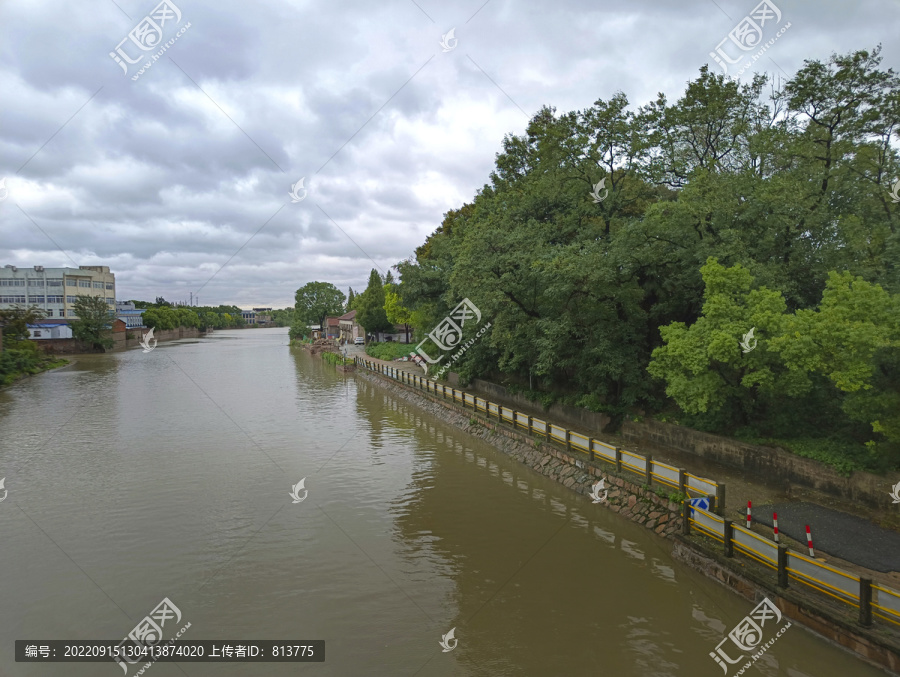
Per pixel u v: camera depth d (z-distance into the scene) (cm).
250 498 1711
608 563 1234
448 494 1723
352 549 1344
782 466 1358
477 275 2120
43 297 8294
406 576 1205
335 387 4288
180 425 2800
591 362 1945
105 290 9500
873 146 1630
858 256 1471
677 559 1195
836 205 1692
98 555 1328
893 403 1119
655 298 1942
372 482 1855
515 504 1625
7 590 1171
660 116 2181
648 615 1027
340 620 1043
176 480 1889
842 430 1385
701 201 1598
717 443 1534
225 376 5006
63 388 4178
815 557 993
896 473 1141
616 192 2191
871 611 828
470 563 1258
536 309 2105
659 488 1375
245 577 1213
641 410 1886
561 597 1101
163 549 1357
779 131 1884
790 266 1579
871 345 1079
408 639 979
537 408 2425
